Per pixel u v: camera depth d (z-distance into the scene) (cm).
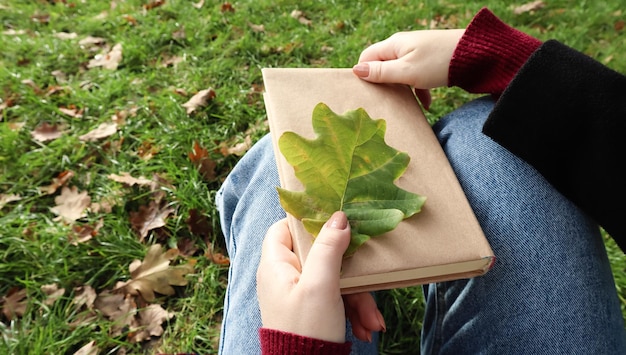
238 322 97
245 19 246
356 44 233
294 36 238
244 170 125
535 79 85
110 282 150
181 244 161
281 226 81
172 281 150
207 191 172
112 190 170
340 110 91
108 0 260
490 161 95
